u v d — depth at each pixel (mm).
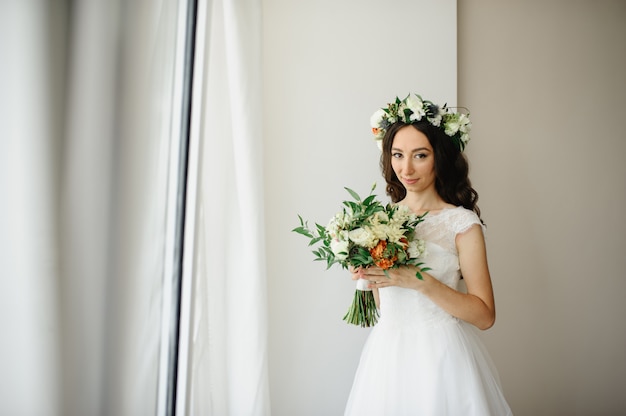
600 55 3055
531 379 2941
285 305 2623
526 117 2971
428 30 2738
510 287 2930
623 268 3041
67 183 1177
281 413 2609
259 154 2176
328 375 2652
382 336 2121
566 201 3002
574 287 2998
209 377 1971
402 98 2715
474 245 2064
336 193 2670
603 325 3016
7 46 1004
